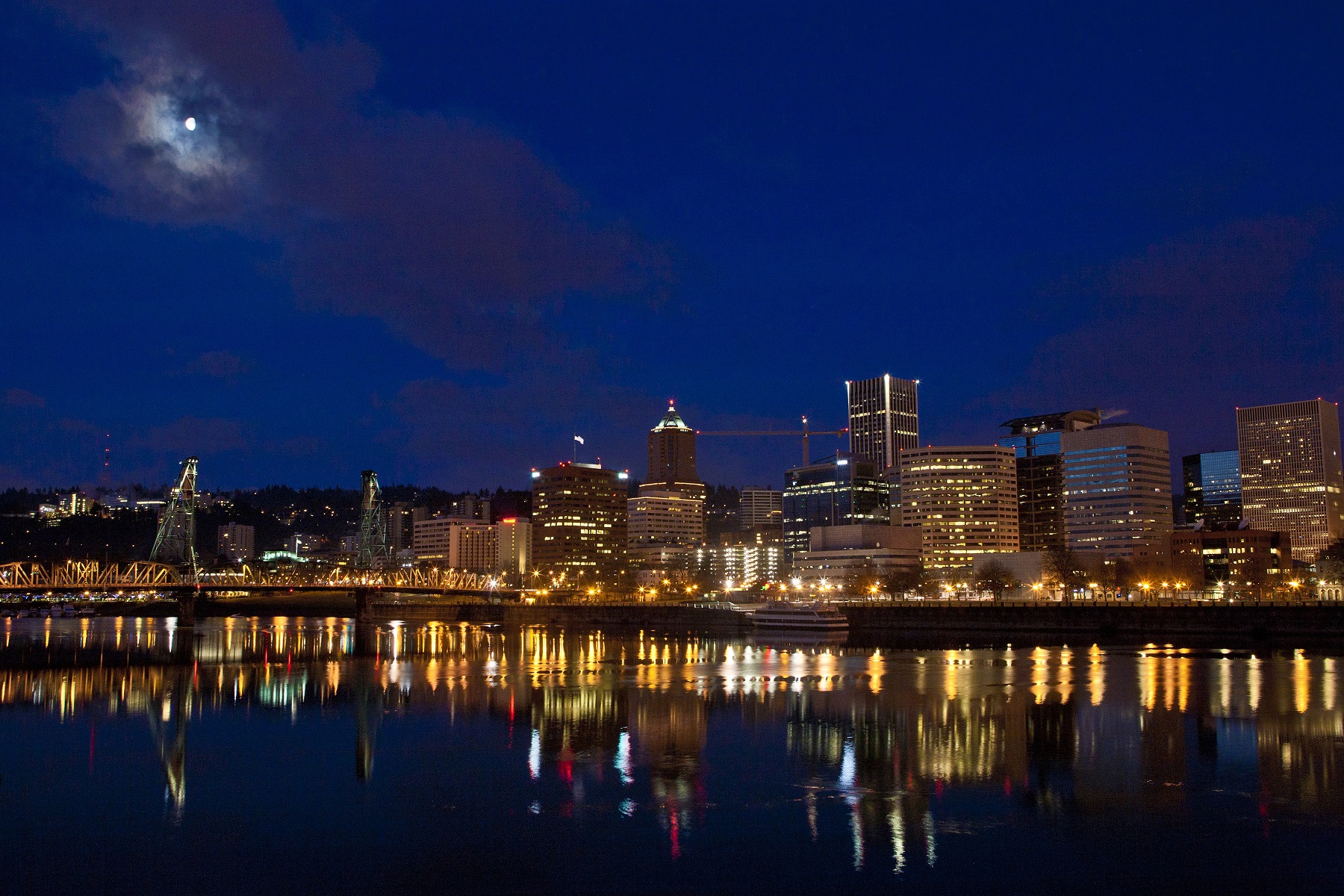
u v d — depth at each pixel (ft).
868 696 409.90
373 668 571.28
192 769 283.59
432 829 224.12
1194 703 375.66
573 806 239.91
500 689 454.81
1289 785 251.19
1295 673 471.21
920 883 189.88
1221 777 258.98
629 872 196.65
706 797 246.06
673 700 408.87
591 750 302.45
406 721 361.71
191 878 197.26
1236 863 197.06
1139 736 310.86
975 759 282.36
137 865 204.44
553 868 199.21
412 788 258.57
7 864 204.95
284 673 547.49
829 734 322.96
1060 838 212.43
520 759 291.17
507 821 229.45
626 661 606.96
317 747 314.35
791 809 234.99
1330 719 338.13
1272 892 183.73
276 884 193.57
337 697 434.30
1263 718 341.41
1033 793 246.06
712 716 362.94
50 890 191.72
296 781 267.80
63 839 220.23
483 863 202.59
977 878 191.62
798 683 461.37
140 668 587.27
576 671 542.57
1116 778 259.19
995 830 218.38
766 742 310.86
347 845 214.28
